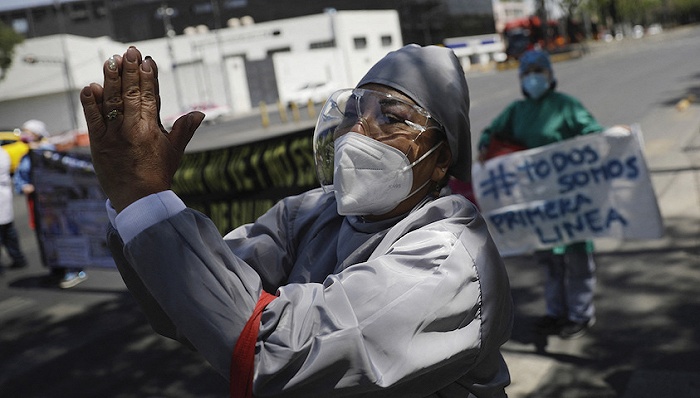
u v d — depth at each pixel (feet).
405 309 3.39
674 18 354.13
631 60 109.91
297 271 4.52
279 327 3.27
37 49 151.53
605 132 14.17
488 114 61.77
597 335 14.05
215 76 169.17
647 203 13.94
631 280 16.70
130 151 3.33
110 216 3.70
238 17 224.33
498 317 3.78
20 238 34.94
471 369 3.85
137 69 3.36
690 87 57.26
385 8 203.51
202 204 17.12
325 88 153.89
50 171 22.94
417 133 4.13
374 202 4.12
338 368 3.26
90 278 24.39
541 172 14.74
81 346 17.58
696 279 16.10
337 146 4.20
